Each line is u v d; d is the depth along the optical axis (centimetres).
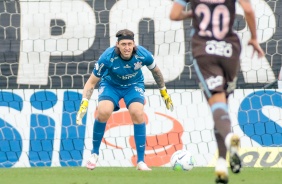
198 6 1970
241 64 3469
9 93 3403
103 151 3341
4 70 3497
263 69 3462
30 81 3497
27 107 3391
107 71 2936
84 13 3525
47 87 3497
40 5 3525
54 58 3509
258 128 3347
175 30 3500
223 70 1964
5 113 3388
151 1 3522
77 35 3516
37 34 3512
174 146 3350
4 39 3503
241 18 3516
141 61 2858
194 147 3353
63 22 3522
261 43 3478
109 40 3519
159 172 2762
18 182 2291
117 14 3519
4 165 3331
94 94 3397
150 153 3341
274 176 2509
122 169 3019
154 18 3512
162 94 2988
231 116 3359
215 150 3338
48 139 3359
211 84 1925
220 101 1914
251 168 3062
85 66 3509
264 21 3488
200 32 1961
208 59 1934
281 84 3444
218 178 1883
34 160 3344
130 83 2956
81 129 3366
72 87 3503
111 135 3356
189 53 3481
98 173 2716
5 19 3512
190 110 3391
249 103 3366
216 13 1959
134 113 2920
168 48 3497
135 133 2944
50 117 3384
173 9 2000
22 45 3506
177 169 2881
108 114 2902
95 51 3516
